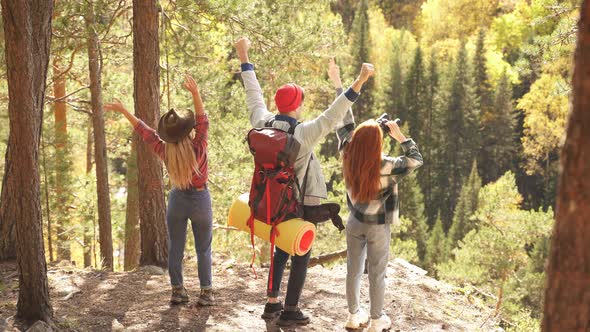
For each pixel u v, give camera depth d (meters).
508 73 67.50
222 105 12.15
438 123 67.94
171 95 11.87
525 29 70.38
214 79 11.30
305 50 10.91
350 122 4.39
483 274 17.59
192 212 4.54
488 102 71.44
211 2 9.46
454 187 65.62
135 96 6.44
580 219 2.01
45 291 4.36
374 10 86.81
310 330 4.51
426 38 82.56
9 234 6.36
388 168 4.05
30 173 4.19
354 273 4.44
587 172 1.99
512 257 19.11
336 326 4.66
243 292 5.44
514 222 19.98
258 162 4.13
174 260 4.82
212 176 12.16
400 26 94.81
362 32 68.19
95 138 9.97
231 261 6.77
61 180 11.51
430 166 65.50
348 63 64.44
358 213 4.21
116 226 13.45
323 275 6.06
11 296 5.13
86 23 9.08
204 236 4.70
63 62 12.25
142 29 6.32
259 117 4.43
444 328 4.91
